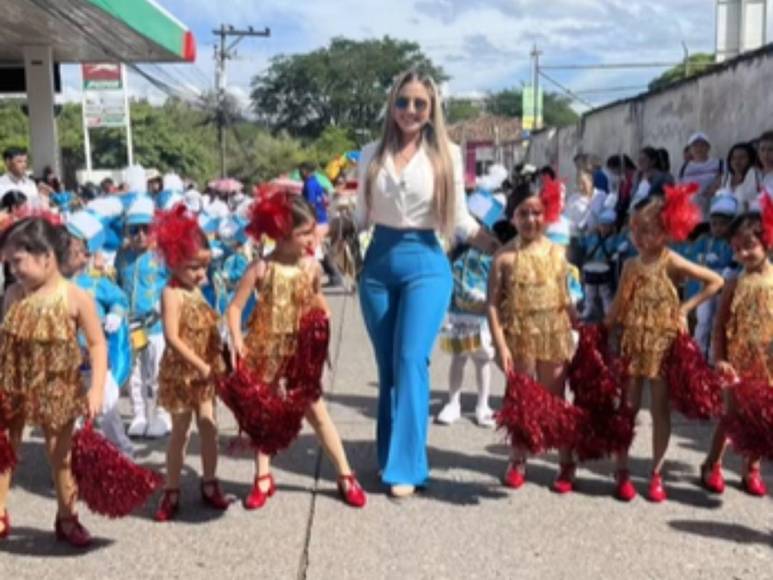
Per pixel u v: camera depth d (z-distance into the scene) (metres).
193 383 4.16
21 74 17.44
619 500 4.41
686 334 4.32
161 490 4.55
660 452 4.41
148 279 5.40
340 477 4.41
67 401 3.78
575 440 4.24
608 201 9.37
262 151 49.78
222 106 40.41
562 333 4.48
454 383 5.80
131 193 6.23
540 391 4.24
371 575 3.62
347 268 4.98
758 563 3.72
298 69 63.34
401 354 4.43
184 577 3.63
